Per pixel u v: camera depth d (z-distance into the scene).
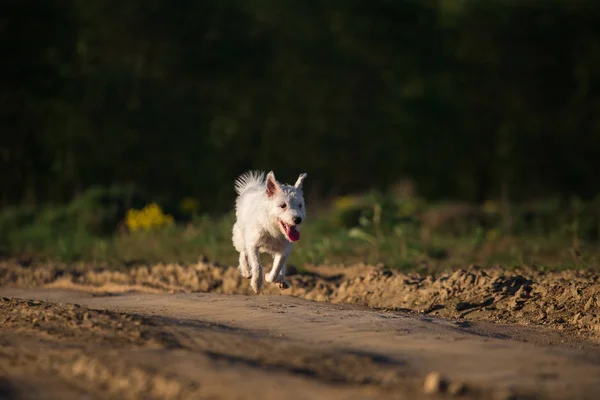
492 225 18.77
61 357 6.62
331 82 31.22
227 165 30.36
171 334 7.38
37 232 18.38
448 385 5.67
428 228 17.73
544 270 11.57
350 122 31.39
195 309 9.09
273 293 11.21
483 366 6.33
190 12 29.41
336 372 6.15
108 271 13.51
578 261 12.16
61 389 5.96
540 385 5.83
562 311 9.16
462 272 10.38
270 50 31.05
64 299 10.74
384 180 31.66
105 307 9.45
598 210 19.36
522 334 8.17
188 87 29.78
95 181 27.94
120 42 28.73
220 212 26.45
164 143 29.09
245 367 6.20
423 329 7.77
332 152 31.12
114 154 28.28
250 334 7.51
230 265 13.55
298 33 31.28
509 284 10.01
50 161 27.48
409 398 5.48
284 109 30.94
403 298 10.26
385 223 15.49
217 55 29.70
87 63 27.89
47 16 27.02
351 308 9.42
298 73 31.09
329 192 29.94
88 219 19.09
